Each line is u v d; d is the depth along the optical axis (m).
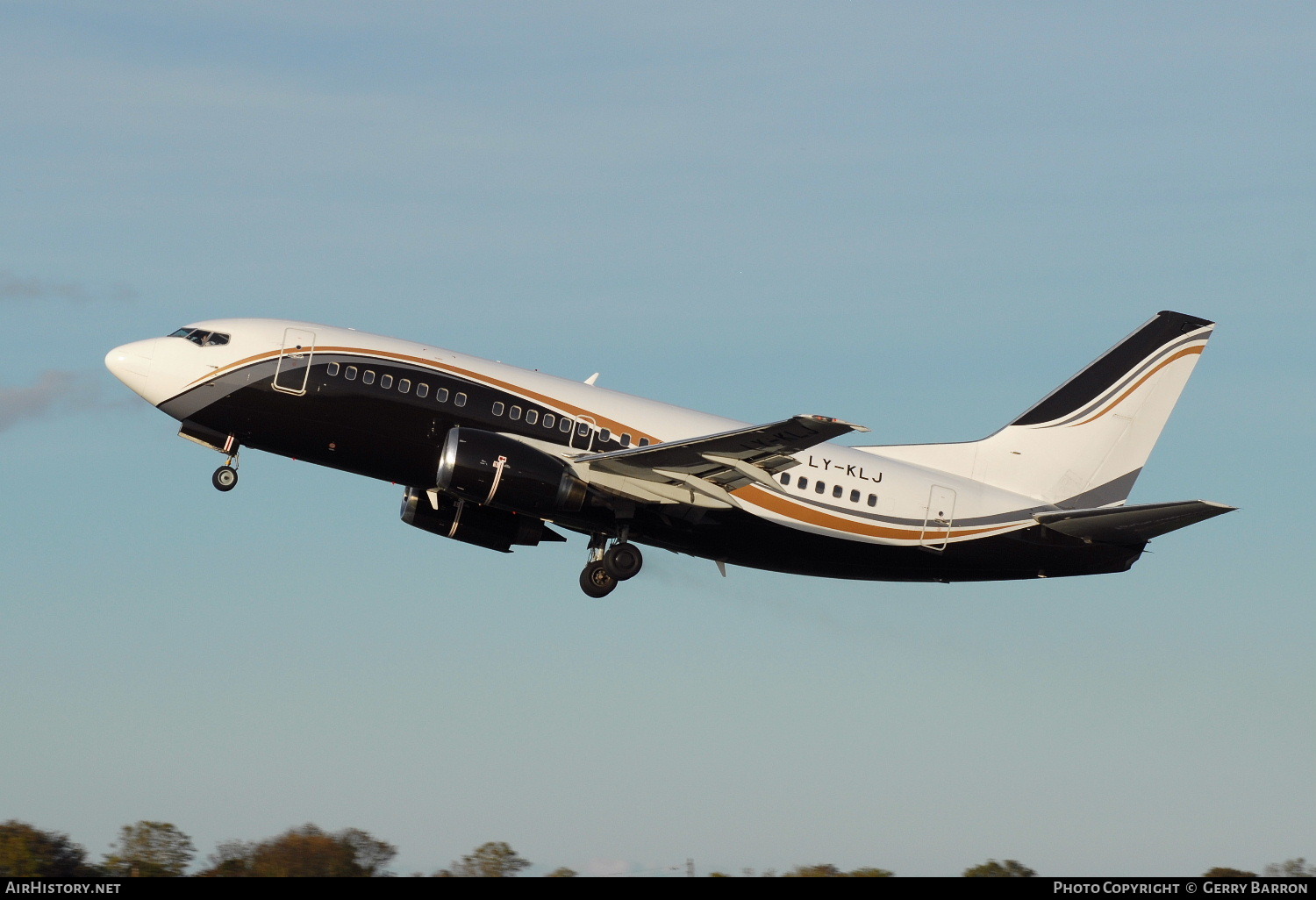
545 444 109.75
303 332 110.06
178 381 107.12
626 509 110.25
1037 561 117.50
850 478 114.00
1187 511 111.25
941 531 115.31
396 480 111.75
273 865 75.06
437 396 109.06
